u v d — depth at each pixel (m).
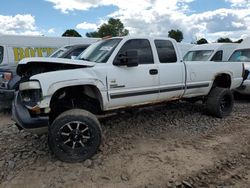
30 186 3.84
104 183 3.91
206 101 7.27
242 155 4.84
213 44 12.89
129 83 5.36
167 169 4.28
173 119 6.98
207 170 4.27
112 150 4.99
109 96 5.13
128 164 4.45
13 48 12.35
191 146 5.22
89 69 4.93
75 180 3.98
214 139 5.61
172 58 6.21
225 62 7.41
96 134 4.59
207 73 6.89
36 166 4.39
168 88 6.02
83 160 4.54
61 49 9.85
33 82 4.48
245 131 6.15
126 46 5.48
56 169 4.29
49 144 4.48
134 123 6.62
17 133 5.99
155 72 5.75
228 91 7.21
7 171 4.23
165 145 5.26
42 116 4.52
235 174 4.17
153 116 7.21
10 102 7.79
